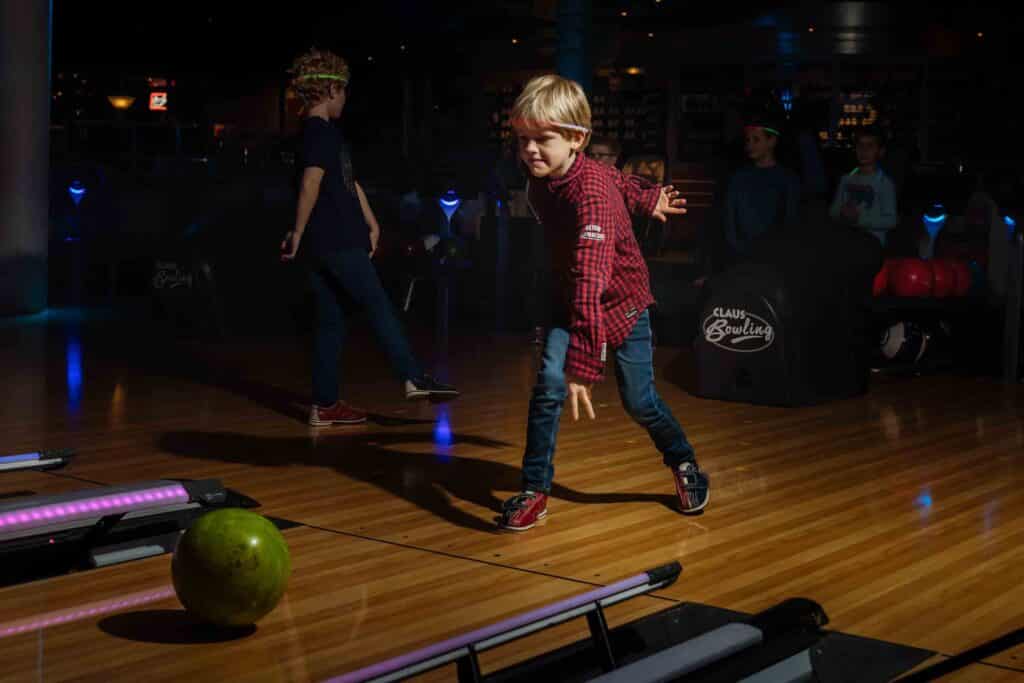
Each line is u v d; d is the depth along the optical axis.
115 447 5.32
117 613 3.16
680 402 6.78
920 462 5.23
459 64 21.66
